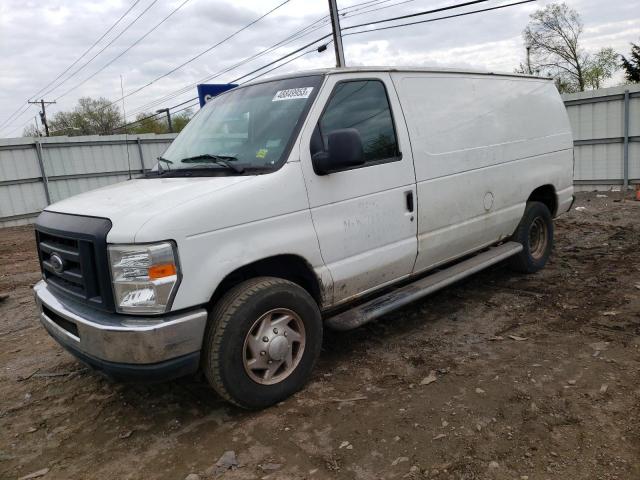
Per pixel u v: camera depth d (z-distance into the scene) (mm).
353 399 3543
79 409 3754
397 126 4215
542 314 4887
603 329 4406
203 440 3219
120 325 2949
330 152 3471
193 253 3029
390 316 5121
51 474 3014
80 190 16984
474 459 2807
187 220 3014
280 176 3441
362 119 3994
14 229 15203
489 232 5281
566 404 3275
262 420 3367
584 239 7984
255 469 2883
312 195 3598
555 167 6191
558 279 5934
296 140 3574
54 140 16250
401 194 4184
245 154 3719
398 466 2803
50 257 3580
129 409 3689
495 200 5223
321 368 4070
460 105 4867
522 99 5723
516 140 5504
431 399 3463
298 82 3955
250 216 3275
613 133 13367
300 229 3533
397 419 3248
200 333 3090
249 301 3264
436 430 3100
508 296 5477
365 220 3936
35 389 4125
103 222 3076
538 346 4180
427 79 4621
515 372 3752
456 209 4727
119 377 3059
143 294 2939
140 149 18062
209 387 3904
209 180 3475
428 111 4531
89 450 3234
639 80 37062
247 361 3344
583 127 13836
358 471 2793
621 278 5770
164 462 3035
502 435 3002
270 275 3682
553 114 6246
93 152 17078
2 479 3000
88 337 3088
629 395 3326
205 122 4371
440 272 4883
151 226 2914
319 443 3070
